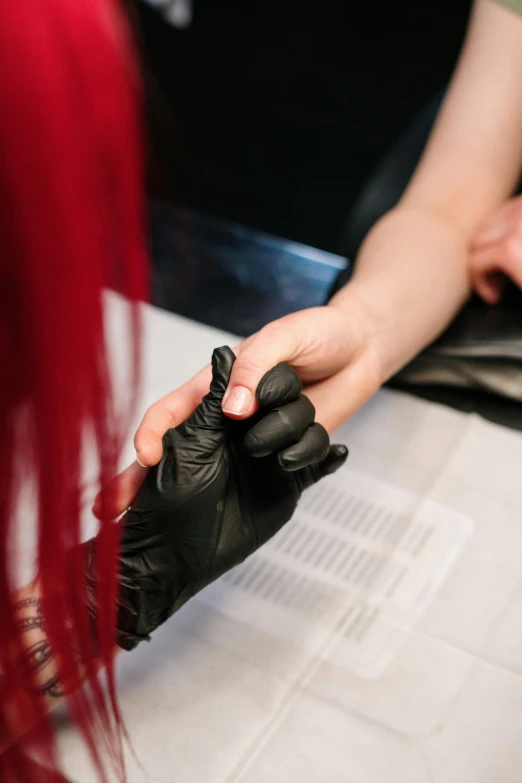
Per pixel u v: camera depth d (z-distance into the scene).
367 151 2.20
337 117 2.29
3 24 0.42
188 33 2.54
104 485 0.52
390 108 2.32
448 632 0.78
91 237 0.47
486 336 0.95
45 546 0.52
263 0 2.68
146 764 0.71
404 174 1.15
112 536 0.56
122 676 0.75
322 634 0.77
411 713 0.73
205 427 0.67
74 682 0.59
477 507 0.86
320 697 0.74
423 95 2.37
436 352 0.96
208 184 2.05
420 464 0.89
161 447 0.68
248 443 0.65
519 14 0.84
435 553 0.83
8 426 0.50
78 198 0.46
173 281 1.17
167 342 1.00
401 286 0.90
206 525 0.67
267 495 0.69
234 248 1.25
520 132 1.01
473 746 0.72
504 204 1.00
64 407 0.49
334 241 1.93
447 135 1.03
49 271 0.46
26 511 0.56
